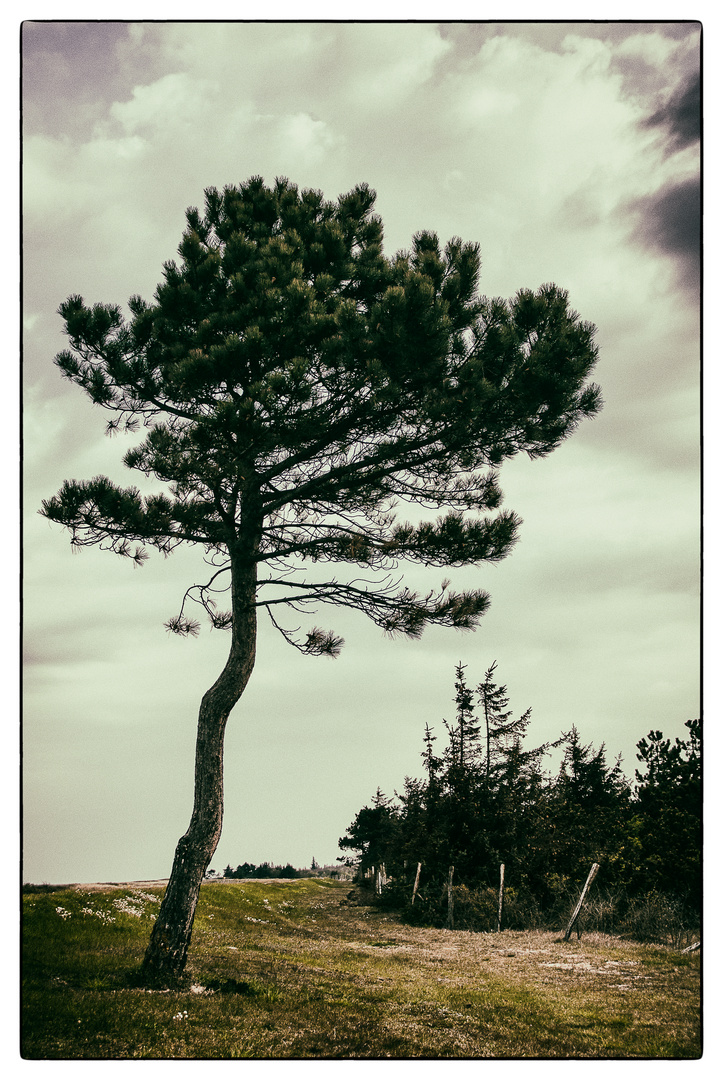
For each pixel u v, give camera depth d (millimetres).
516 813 23375
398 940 18359
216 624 13305
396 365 10953
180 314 12156
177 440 12242
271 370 11594
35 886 15750
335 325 11102
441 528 12039
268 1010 9828
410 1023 9828
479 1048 9117
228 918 18875
